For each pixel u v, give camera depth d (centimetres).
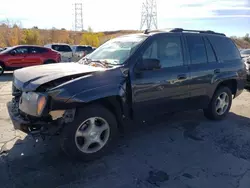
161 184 296
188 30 475
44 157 353
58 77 318
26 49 1351
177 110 441
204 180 306
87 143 340
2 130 444
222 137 440
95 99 323
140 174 317
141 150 383
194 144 408
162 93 404
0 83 1020
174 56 428
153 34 414
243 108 635
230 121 527
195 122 513
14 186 287
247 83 827
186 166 339
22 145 387
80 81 319
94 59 425
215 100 508
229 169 333
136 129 468
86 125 339
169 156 365
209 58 486
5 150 370
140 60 378
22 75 354
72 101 307
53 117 304
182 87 432
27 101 317
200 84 462
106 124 353
